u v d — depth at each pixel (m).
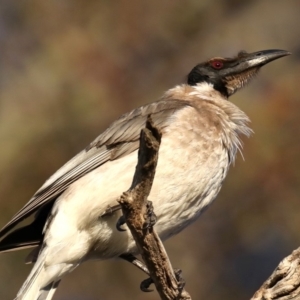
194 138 11.46
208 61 13.15
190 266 15.18
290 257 10.22
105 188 11.13
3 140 13.91
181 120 11.55
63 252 11.07
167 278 9.95
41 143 13.92
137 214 9.54
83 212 11.09
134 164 11.23
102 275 14.46
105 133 11.68
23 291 10.97
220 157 11.69
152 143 9.16
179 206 11.33
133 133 11.60
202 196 11.52
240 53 13.24
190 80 13.17
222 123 11.88
